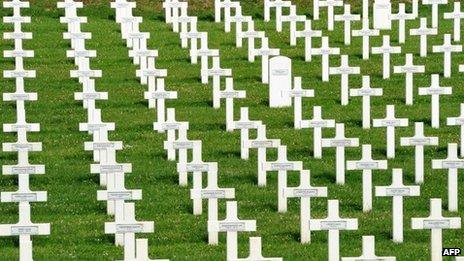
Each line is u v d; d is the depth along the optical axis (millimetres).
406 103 63312
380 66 69375
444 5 82688
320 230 45656
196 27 74250
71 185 52375
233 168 53969
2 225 42625
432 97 59562
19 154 52125
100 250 44844
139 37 68125
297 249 44656
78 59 67062
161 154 56219
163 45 73875
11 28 76688
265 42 67000
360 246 45062
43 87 66250
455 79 67062
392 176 49219
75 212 49281
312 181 52281
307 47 70500
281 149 48812
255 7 82375
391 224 47281
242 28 76938
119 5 77625
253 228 42031
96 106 63406
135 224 42000
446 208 49375
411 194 45406
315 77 67688
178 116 61469
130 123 60656
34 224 42812
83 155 56125
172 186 51969
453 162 48625
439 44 73688
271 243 45500
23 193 44844
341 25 78125
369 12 81375
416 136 51844
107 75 68312
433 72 68438
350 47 73250
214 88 62969
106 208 49656
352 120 60688
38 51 72688
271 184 52156
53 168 54250
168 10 78812
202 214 48781
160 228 47125
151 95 59500
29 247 41250
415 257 43719
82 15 80312
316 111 55125
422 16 80938
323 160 55031
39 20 78938
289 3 76562
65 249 44969
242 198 50406
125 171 46281
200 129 59781
